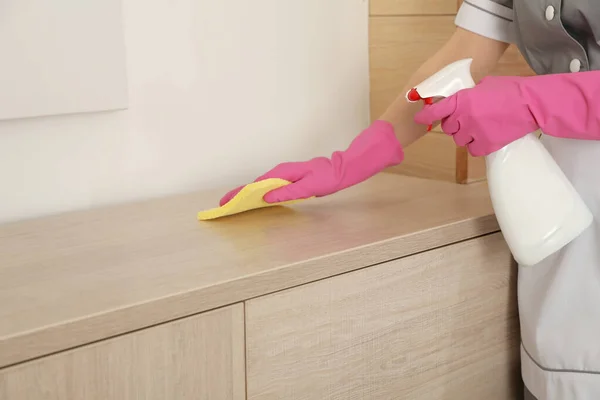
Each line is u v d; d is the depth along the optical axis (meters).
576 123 0.87
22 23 0.98
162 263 0.81
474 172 1.27
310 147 1.37
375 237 0.90
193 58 1.19
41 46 1.01
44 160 1.07
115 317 0.67
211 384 0.75
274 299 0.79
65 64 1.04
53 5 1.01
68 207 1.10
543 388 1.01
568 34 0.93
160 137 1.18
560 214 0.90
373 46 1.40
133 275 0.77
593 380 0.97
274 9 1.27
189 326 0.72
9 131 1.03
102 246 0.89
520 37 1.03
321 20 1.34
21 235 0.95
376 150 1.03
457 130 0.89
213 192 1.21
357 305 0.88
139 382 0.70
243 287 0.76
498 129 0.88
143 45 1.13
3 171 1.03
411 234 0.92
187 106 1.20
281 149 1.33
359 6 1.38
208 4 1.19
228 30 1.22
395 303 0.92
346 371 0.88
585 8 0.90
